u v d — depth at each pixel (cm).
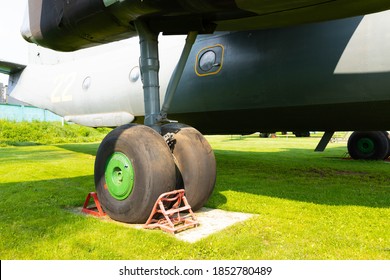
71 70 1074
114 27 477
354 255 299
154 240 326
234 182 646
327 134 757
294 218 404
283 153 1324
